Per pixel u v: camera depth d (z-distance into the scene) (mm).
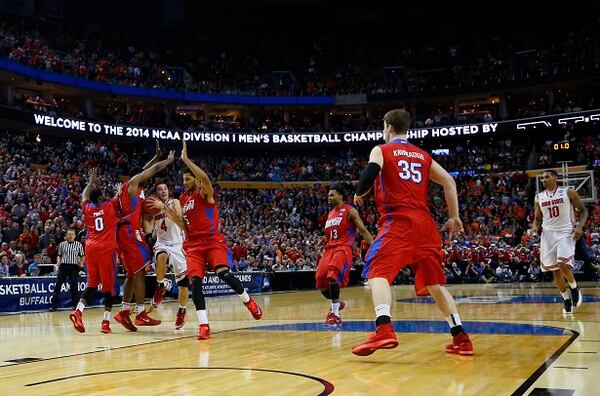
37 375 4422
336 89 36125
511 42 36250
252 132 33125
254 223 27312
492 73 34844
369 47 39188
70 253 12852
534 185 29406
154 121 33531
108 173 26891
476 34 38156
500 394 3381
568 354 4750
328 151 35781
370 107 36281
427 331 6770
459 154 32875
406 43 39188
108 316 7598
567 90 34406
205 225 6879
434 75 36750
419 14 39156
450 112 36938
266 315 10086
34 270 14188
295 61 38500
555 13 36281
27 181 20812
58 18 34281
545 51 34250
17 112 26016
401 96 34906
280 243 23562
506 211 28094
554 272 8922
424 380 3875
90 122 28719
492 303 11188
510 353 4906
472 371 4141
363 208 28531
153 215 7988
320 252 23375
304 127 34844
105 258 7539
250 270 20141
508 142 33062
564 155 22750
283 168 33625
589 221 25281
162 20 37219
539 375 3900
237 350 5586
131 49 34812
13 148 24359
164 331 7676
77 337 7105
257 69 37562
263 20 39156
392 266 4539
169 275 15906
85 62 31625
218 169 31984
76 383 4047
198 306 6637
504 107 34562
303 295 17516
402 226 4566
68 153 26547
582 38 33812
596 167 29000
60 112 30016
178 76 35125
